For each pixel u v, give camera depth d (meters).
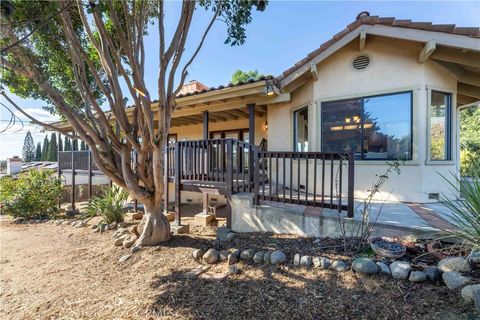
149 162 4.56
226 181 5.01
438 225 3.42
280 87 6.12
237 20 4.16
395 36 4.84
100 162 4.42
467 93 6.16
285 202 4.41
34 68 3.60
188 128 11.23
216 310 2.54
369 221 3.67
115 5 4.23
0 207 8.83
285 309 2.43
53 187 8.98
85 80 4.23
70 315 2.73
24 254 4.88
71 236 5.80
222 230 4.77
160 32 3.83
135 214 6.78
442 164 5.27
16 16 2.45
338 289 2.61
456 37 4.32
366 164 5.62
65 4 2.98
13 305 3.06
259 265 3.33
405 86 5.23
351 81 5.77
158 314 2.57
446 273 2.44
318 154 4.01
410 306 2.24
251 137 6.88
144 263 3.80
